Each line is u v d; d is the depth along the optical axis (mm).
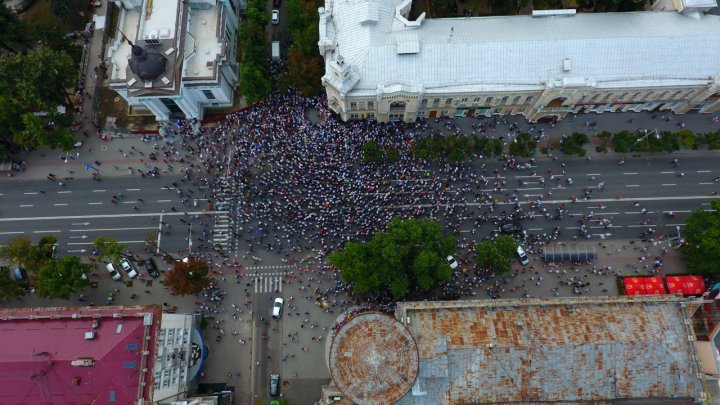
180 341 83062
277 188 98875
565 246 94500
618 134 100562
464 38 94375
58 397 68312
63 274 84875
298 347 91125
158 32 95000
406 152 101438
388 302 91125
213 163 102625
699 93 95812
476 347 68688
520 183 100250
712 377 71188
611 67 93562
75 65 112375
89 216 100500
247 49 100438
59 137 99562
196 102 104750
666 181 100062
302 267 94938
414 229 82750
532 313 72688
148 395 69125
